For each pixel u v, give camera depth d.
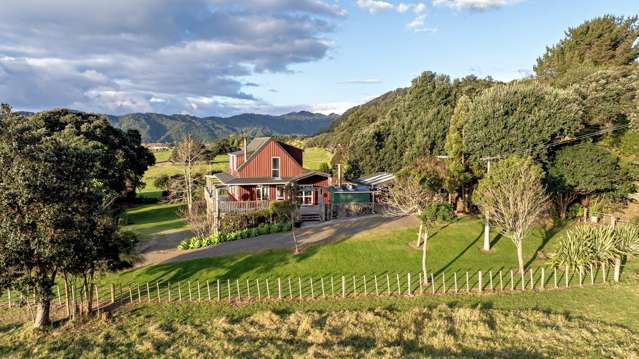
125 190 53.62
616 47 53.97
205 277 24.75
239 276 24.77
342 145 93.44
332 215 38.66
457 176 37.69
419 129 55.72
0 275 16.17
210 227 35.22
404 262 26.70
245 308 20.89
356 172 66.50
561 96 34.53
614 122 39.22
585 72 45.06
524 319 18.42
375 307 20.77
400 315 19.38
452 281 23.98
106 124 55.62
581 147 34.47
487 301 21.17
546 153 35.19
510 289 22.70
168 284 24.08
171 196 57.66
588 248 24.11
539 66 61.84
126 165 52.72
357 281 24.08
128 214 51.12
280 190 41.84
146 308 21.08
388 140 63.00
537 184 25.28
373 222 35.59
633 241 25.95
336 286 23.39
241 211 36.00
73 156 17.81
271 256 27.23
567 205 37.00
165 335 17.55
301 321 18.70
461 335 16.83
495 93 36.38
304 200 42.69
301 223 36.28
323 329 17.73
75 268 18.27
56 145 17.31
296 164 42.56
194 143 52.84
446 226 33.69
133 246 22.00
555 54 59.28
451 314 19.19
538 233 32.59
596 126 39.59
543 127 33.12
